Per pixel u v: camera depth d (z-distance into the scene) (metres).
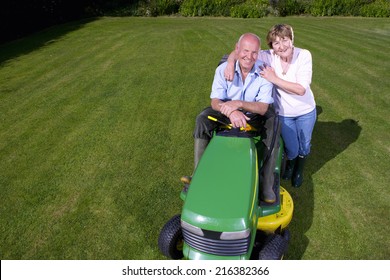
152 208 4.16
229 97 3.46
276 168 3.84
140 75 8.46
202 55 9.97
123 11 18.45
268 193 3.33
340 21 16.36
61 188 4.55
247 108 3.24
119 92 7.48
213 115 3.36
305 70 3.70
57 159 5.18
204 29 13.65
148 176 4.74
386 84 7.77
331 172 4.82
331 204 4.23
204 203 2.75
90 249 3.63
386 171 4.82
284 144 4.21
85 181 4.67
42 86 7.97
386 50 10.48
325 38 12.15
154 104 6.87
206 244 2.79
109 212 4.12
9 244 3.72
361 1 18.44
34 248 3.66
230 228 2.65
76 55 10.39
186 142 5.55
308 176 4.75
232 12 17.89
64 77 8.51
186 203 2.80
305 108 3.97
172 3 18.72
